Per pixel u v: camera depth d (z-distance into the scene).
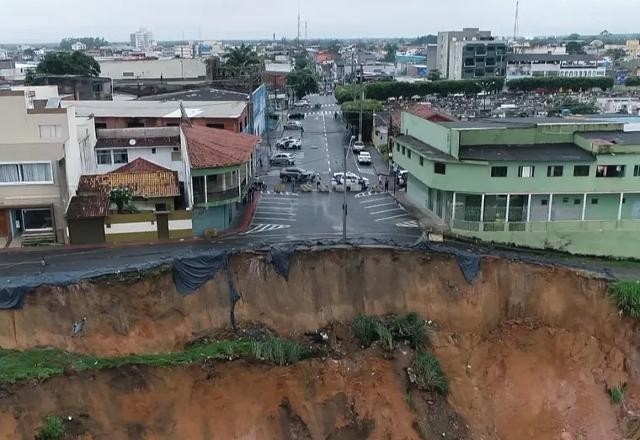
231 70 126.69
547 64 195.62
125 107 77.44
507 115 105.38
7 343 31.94
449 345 36.28
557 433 33.25
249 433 30.98
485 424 33.31
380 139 89.94
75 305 33.22
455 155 50.28
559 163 49.16
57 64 119.44
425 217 55.00
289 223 53.09
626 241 48.88
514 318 37.97
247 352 33.12
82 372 29.73
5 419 27.61
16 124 46.38
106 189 50.81
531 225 49.06
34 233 46.84
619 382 35.03
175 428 30.14
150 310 34.62
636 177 49.84
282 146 91.44
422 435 31.50
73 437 28.38
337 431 31.75
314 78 179.25
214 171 48.84
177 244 47.44
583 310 37.47
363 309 38.12
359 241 42.38
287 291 37.31
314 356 34.03
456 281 38.22
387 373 33.66
